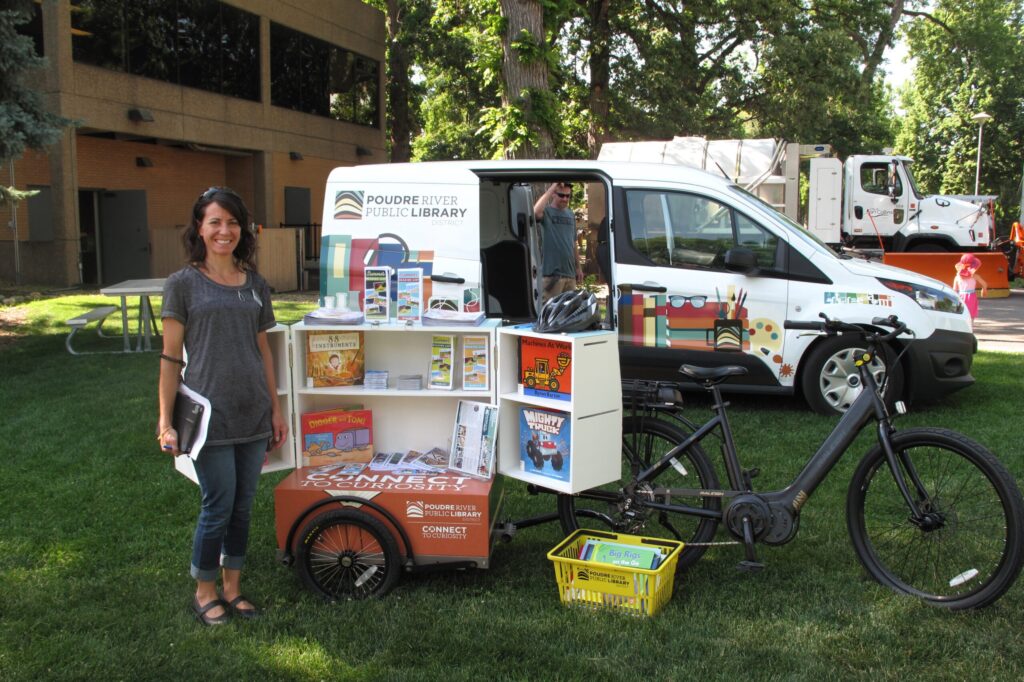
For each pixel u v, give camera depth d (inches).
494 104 1133.1
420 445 170.2
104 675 120.5
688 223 257.9
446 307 177.8
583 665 121.4
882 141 1353.3
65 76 635.5
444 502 145.3
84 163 708.7
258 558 161.8
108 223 741.3
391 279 164.6
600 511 159.5
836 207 650.8
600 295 523.5
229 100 813.2
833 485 194.5
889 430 142.3
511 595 144.8
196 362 132.3
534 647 126.2
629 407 159.9
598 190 570.6
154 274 723.4
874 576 144.6
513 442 157.8
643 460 158.1
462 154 1365.7
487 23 478.0
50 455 224.1
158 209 789.2
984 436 229.6
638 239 260.4
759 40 878.4
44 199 674.8
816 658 121.6
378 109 1099.9
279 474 209.0
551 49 478.3
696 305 256.2
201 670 121.9
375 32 1077.1
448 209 233.1
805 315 251.1
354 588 146.5
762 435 234.7
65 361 360.8
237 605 140.3
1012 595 137.0
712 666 120.0
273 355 158.2
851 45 860.0
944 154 1563.7
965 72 1507.1
